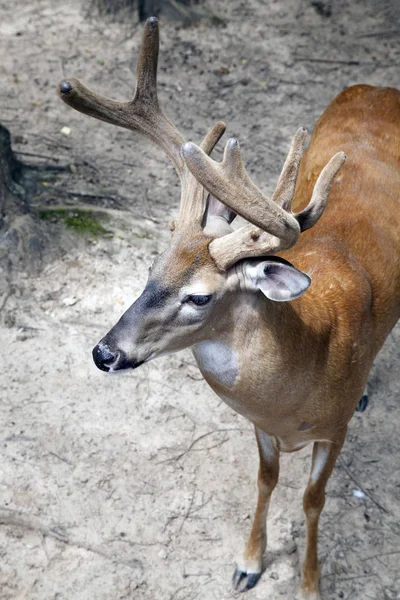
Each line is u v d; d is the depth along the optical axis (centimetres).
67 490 499
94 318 600
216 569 469
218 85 834
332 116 520
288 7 948
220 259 344
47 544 474
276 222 332
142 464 515
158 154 750
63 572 462
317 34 912
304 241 437
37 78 826
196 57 869
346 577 468
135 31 902
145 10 916
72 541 475
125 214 672
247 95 824
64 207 666
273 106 812
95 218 664
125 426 535
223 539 482
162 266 346
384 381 572
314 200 355
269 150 759
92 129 771
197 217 355
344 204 455
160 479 507
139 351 349
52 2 938
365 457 527
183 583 461
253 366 362
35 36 885
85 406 545
